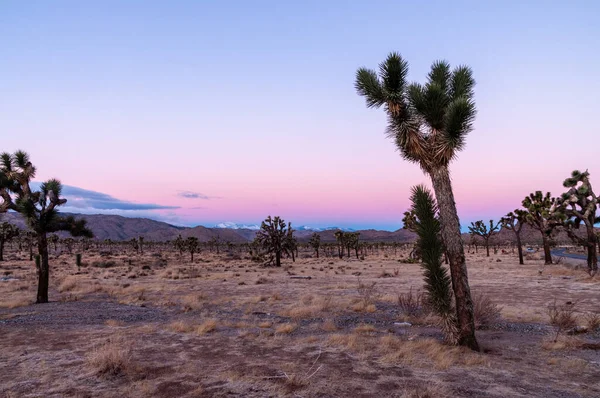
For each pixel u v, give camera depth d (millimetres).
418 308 15039
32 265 55031
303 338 10594
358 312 15773
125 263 59719
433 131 9469
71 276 34250
